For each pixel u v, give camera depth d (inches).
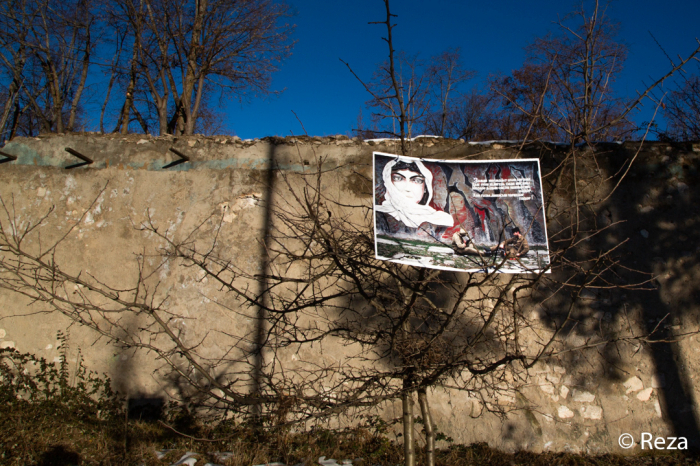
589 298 177.0
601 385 172.4
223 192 194.7
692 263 178.1
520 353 109.6
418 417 172.7
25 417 173.2
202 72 395.5
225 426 173.9
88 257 193.6
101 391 182.5
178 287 187.5
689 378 170.9
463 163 117.4
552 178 183.3
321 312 180.1
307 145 195.2
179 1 376.8
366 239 120.0
